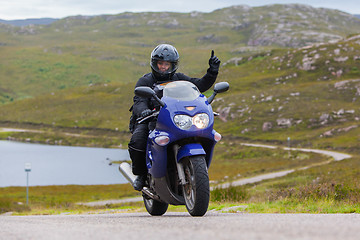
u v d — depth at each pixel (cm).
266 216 535
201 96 646
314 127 12800
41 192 6462
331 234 290
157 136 619
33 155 12206
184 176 611
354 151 9550
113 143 15462
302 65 18050
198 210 600
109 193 6241
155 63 695
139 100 678
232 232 313
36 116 19925
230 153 10944
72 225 438
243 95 16000
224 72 19800
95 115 18912
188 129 605
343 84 15238
